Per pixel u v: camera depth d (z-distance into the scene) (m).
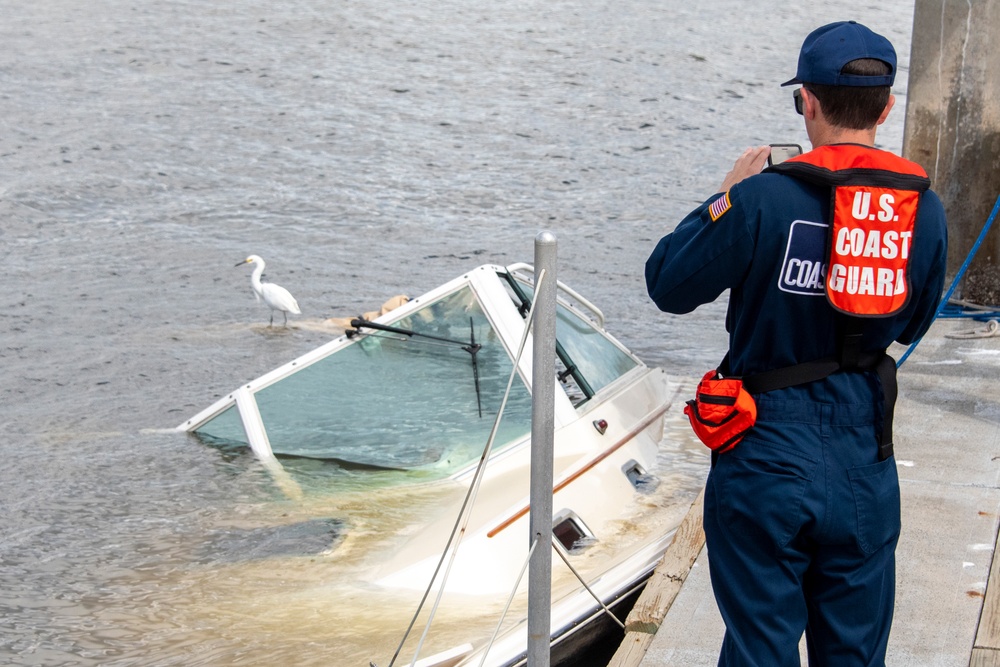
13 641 7.63
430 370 10.06
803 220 4.47
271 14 57.66
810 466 4.50
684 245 4.68
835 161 4.52
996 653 6.44
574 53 52.03
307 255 23.52
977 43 13.71
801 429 4.55
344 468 9.98
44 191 27.97
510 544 8.09
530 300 10.42
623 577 7.65
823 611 4.77
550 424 4.87
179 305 19.62
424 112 39.88
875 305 4.45
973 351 12.49
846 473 4.54
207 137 35.16
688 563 7.73
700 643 6.72
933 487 8.75
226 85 42.84
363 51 50.25
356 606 7.69
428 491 9.23
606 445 9.27
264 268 20.55
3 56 45.75
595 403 9.76
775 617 4.61
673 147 36.00
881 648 4.81
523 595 7.74
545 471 4.91
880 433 4.62
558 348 10.04
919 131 14.30
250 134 35.84
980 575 7.34
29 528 9.63
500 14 60.94
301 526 9.09
